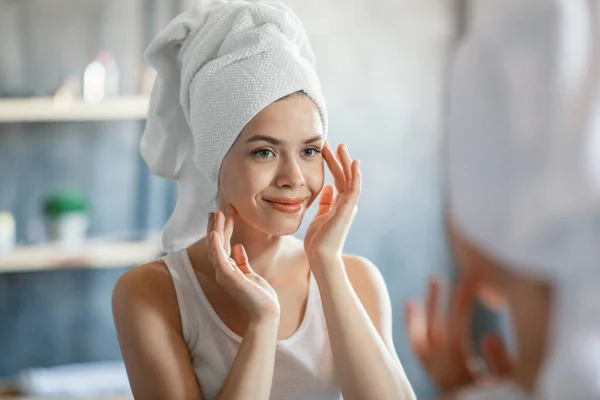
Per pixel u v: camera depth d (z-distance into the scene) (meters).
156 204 3.25
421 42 3.40
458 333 0.45
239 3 1.09
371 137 3.39
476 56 0.36
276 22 1.05
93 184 3.21
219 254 0.99
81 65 3.16
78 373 2.85
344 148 1.08
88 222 3.21
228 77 1.00
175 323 1.07
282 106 0.99
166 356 1.03
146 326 1.04
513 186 0.35
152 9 3.20
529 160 0.35
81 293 3.21
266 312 0.99
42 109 2.95
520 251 0.35
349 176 1.07
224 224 1.03
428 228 3.44
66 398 2.70
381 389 1.03
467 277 0.37
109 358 3.24
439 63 3.41
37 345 3.19
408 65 3.39
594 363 0.34
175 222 1.17
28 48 3.12
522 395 0.37
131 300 1.06
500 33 0.36
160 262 1.12
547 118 0.35
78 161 3.20
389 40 3.38
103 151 3.21
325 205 1.11
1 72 3.11
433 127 3.42
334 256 1.05
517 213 0.35
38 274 3.18
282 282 1.12
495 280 0.36
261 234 1.09
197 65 1.05
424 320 0.56
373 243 3.41
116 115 3.00
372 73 3.38
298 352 1.09
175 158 1.16
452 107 0.37
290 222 1.01
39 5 3.12
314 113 1.01
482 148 0.36
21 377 2.83
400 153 3.41
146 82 3.05
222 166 1.03
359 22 3.36
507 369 0.51
